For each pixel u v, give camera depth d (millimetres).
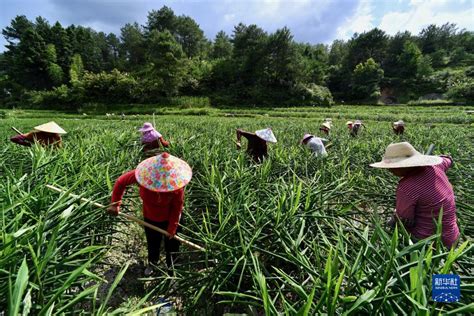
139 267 3061
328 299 1394
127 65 80250
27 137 4805
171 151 5250
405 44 74750
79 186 3115
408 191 2482
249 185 3486
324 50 91125
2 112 38906
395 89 65688
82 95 49250
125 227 3766
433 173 2438
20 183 2545
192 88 56688
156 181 2344
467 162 5094
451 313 1258
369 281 1656
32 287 1470
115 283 1516
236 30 61875
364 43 75562
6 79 69625
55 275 1751
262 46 56062
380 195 3527
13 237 1556
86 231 2807
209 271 2338
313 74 61562
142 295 2621
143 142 5188
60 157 3566
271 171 4402
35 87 67188
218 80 59906
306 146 5809
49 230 1976
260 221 2568
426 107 44281
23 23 83875
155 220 2797
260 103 51875
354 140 8117
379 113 36031
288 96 53156
